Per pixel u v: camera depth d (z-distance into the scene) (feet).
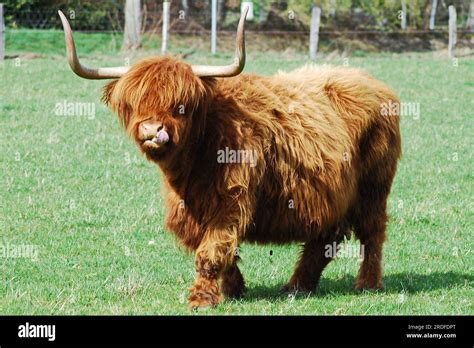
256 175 26.25
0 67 85.61
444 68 95.55
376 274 30.01
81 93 74.28
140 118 24.16
